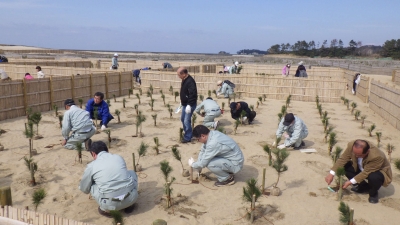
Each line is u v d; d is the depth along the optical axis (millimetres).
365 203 5414
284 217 4926
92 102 9742
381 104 12594
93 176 4734
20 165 6816
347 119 12148
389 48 95375
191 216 4914
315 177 6504
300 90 16484
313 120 11898
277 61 69562
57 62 24656
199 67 25891
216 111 9961
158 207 5184
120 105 14047
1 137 8781
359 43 110000
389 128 10820
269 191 5750
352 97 18188
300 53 118688
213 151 5715
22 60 28453
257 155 7770
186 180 6230
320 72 26828
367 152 5246
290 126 8008
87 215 4895
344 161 5625
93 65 30484
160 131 9812
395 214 5047
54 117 11414
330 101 16188
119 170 4707
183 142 8641
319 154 7902
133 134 9414
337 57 106938
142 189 5836
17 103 11219
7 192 3723
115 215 3830
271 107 14516
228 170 5867
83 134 7824
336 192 5797
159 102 15109
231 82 16547
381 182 5242
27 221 3361
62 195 5535
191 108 8492
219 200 5449
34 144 8297
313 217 4930
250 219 4785
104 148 5000
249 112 10938
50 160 7160
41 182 6016
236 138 9234
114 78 16328
